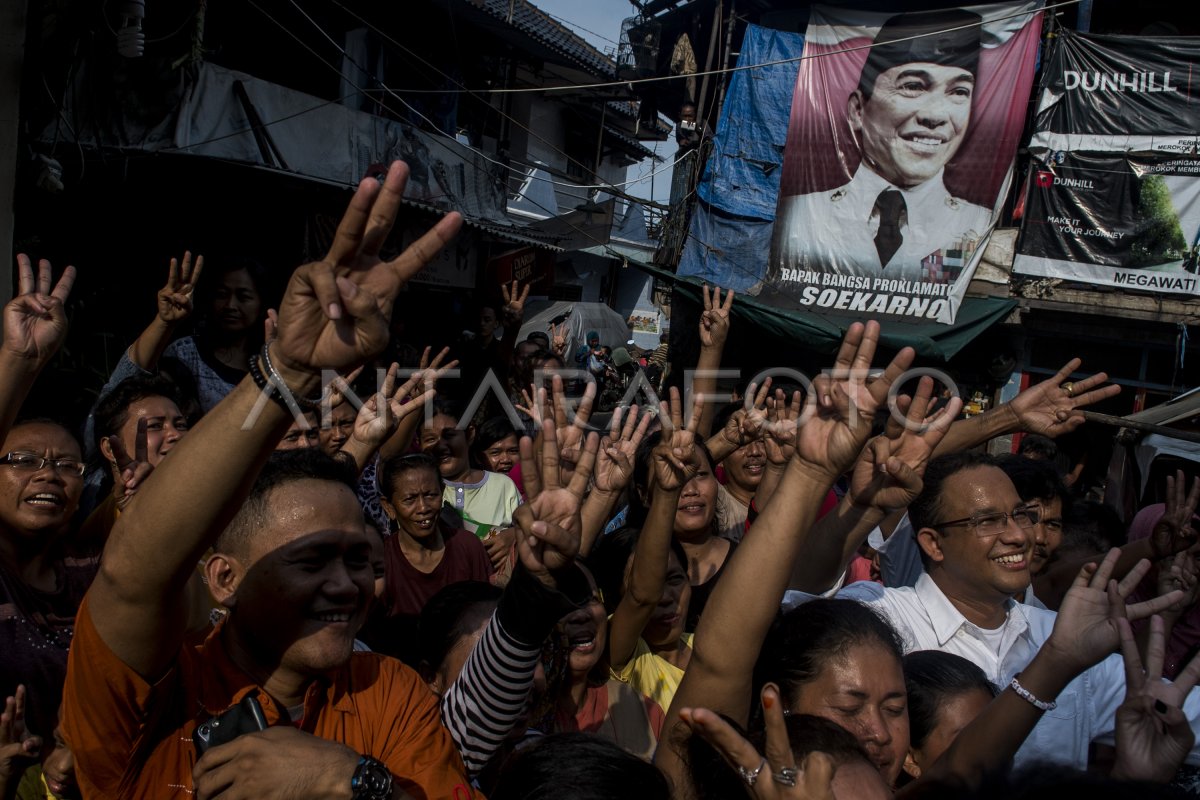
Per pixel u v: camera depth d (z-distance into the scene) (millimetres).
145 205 8758
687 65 12836
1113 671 2584
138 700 1411
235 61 9984
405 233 11625
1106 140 10695
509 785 1658
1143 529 4074
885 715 1950
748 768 1318
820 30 11758
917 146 11359
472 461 5898
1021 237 11141
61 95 6777
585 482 1850
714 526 4105
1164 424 6828
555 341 8297
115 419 3021
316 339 1320
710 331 4176
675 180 13430
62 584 2639
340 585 1599
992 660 2705
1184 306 10484
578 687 2613
